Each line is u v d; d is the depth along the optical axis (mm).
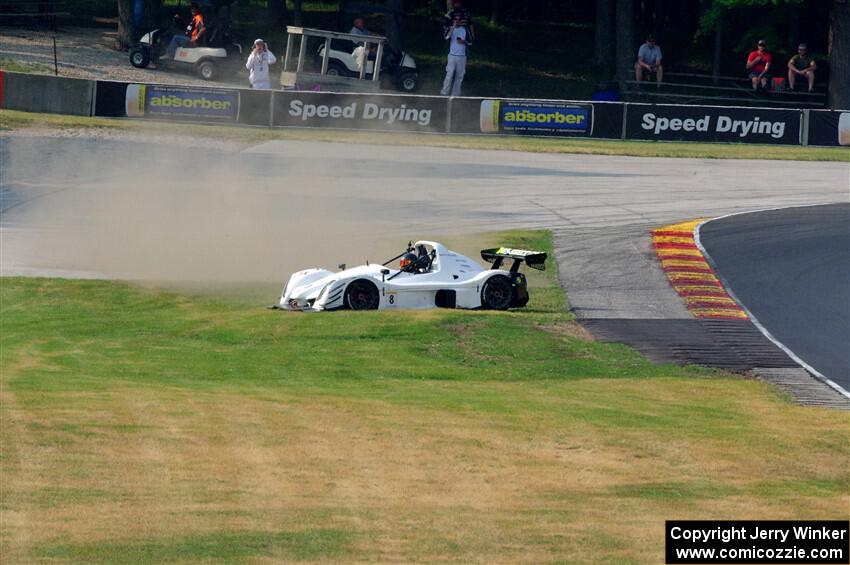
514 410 42438
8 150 120812
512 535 28141
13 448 34438
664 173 126062
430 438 37094
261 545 27078
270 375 50312
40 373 48812
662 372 54875
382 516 29312
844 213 105500
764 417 44094
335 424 38812
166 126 136750
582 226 98312
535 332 62000
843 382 53750
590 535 28219
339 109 142500
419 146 136125
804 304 72438
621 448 36625
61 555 26203
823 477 33969
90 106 138875
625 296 73875
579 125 145750
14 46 177125
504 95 192500
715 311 69938
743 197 113688
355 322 61656
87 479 31703
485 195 111562
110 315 66688
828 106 177750
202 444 35625
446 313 64062
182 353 55594
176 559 26125
